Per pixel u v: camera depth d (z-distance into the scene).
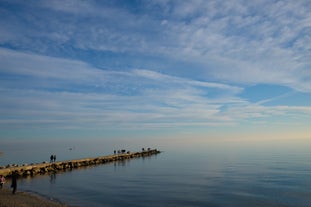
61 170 80.06
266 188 48.16
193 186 50.88
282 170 73.19
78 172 75.25
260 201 39.03
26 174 67.94
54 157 84.81
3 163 109.62
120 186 51.22
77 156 149.88
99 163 104.50
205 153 176.12
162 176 65.81
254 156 135.75
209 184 53.00
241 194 43.53
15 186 40.22
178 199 40.31
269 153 159.62
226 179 59.38
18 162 113.69
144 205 36.84
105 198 40.62
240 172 71.00
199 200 39.72
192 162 106.69
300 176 61.75
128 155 135.12
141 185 52.28
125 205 36.72
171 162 107.75
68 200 38.88
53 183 55.12
